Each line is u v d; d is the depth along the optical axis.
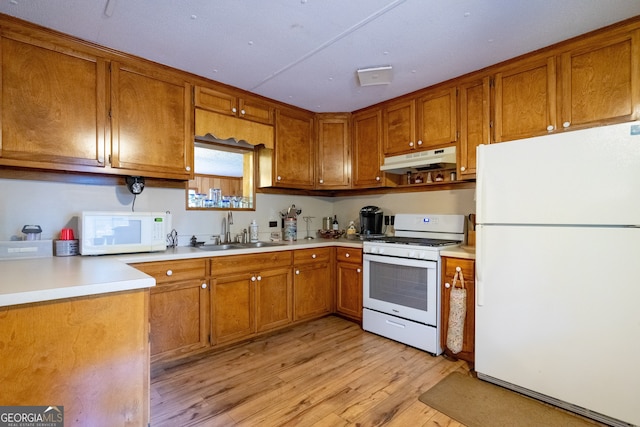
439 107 2.71
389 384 2.02
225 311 2.51
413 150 2.90
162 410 1.74
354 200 3.83
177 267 2.26
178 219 2.79
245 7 1.71
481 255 2.02
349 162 3.44
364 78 2.58
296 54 2.22
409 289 2.61
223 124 2.71
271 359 2.36
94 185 2.36
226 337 2.52
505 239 1.93
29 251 1.96
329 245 3.28
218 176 3.57
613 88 1.89
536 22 1.85
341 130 3.45
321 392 1.92
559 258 1.73
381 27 1.90
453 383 2.03
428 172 3.13
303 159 3.35
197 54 2.22
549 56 2.13
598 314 1.62
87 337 1.12
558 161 1.74
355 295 3.11
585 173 1.66
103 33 1.96
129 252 2.21
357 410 1.75
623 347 1.55
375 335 2.85
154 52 2.19
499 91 2.36
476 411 1.73
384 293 2.80
